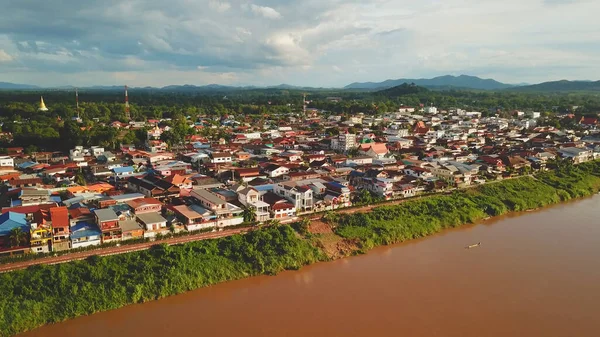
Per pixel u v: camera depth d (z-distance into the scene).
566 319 58.41
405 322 56.91
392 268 72.81
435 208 98.00
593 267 74.00
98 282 60.19
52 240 65.88
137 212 78.44
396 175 114.19
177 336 52.78
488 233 90.44
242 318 56.97
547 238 87.56
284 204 86.50
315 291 64.50
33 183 101.62
